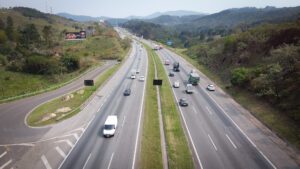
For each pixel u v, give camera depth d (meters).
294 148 36.88
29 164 33.56
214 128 44.50
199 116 50.09
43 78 94.50
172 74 87.56
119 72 92.56
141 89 69.62
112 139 40.12
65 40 161.62
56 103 57.66
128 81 78.69
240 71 64.69
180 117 49.59
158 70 97.88
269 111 48.41
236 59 82.94
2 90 76.31
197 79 73.94
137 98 61.28
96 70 97.50
